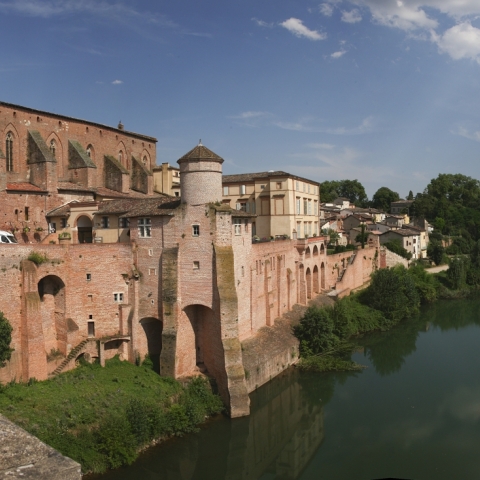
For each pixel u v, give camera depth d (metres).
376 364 67.31
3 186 58.66
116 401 44.38
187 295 52.41
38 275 48.69
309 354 67.25
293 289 78.94
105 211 58.56
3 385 44.41
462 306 106.19
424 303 109.44
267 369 58.50
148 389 48.09
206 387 50.97
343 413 52.16
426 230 179.50
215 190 52.78
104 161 80.12
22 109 66.62
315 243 88.38
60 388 45.31
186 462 43.34
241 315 59.25
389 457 43.12
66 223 63.44
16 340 46.47
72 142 74.19
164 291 52.22
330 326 69.00
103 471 37.97
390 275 92.38
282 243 74.56
